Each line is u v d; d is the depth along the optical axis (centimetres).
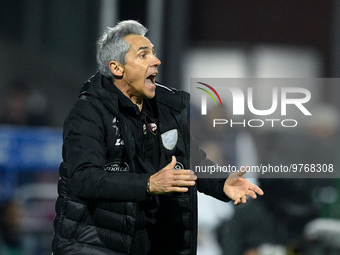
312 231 1658
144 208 1062
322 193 1706
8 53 3153
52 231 2027
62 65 3172
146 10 2309
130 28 1054
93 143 999
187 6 3412
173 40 2712
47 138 2091
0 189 2030
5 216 2003
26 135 2080
